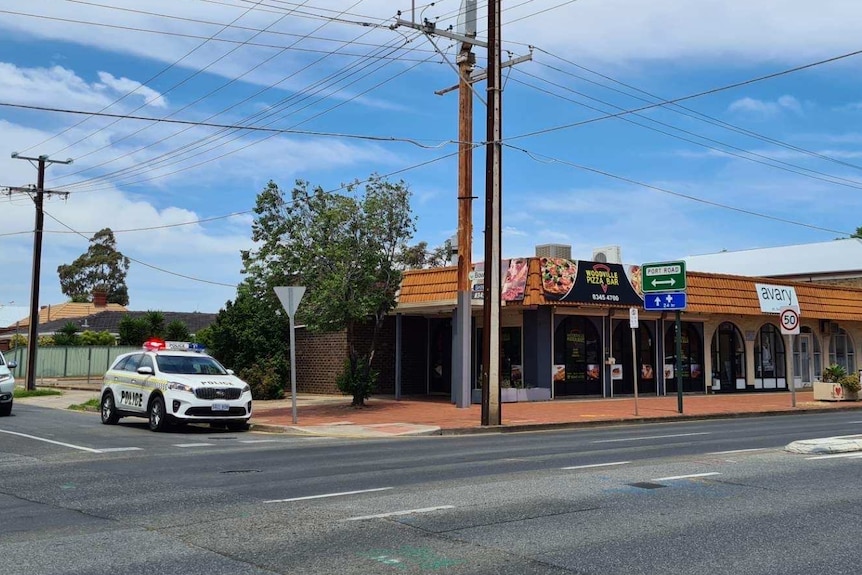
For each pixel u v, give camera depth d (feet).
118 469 37.58
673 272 74.95
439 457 41.91
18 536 23.16
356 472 35.88
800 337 117.60
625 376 94.89
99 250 227.61
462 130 77.51
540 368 86.63
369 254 73.46
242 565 19.80
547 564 19.88
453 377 82.33
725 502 27.78
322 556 20.61
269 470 36.86
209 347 97.30
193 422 58.03
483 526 24.00
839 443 42.52
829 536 22.94
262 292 75.31
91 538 22.82
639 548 21.48
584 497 28.63
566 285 84.79
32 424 63.31
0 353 75.20
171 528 24.07
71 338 165.27
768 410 79.61
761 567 19.72
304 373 102.06
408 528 23.73
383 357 97.30
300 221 75.51
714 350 105.81
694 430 59.98
